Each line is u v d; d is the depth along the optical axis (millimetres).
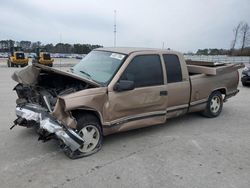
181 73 5824
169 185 3721
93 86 4625
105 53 5492
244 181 3891
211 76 6609
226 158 4637
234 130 6129
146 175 3971
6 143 4945
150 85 5184
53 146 4863
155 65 5332
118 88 4645
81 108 4266
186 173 4062
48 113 4469
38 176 3848
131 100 4887
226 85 7129
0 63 36844
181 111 5988
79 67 5516
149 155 4652
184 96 5910
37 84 5074
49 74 5078
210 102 6840
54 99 4613
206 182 3830
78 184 3674
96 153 4652
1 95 9484
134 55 5078
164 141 5316
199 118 6961
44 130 4395
